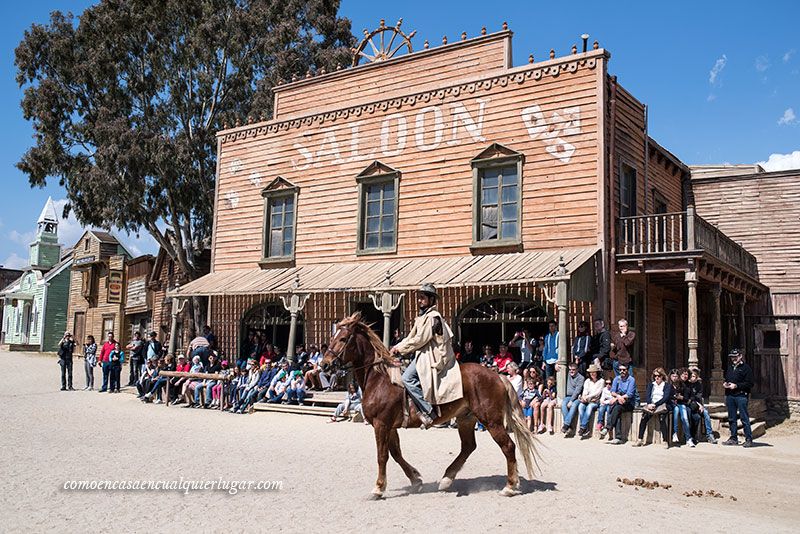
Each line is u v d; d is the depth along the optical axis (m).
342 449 12.70
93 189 30.86
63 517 7.41
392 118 21.77
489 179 19.70
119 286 39.59
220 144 26.38
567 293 15.81
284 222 24.25
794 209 23.92
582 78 18.31
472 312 19.56
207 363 22.02
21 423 15.73
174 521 7.31
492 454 12.12
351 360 9.13
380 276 19.69
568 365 16.70
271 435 14.66
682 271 16.61
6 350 48.38
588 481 9.79
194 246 36.28
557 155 18.44
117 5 32.84
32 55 32.88
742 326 22.58
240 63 34.53
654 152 22.11
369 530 6.99
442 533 6.91
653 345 20.28
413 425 8.95
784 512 8.41
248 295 23.58
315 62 34.75
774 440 17.03
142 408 19.92
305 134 23.88
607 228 17.58
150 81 33.97
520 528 7.10
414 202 20.92
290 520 7.36
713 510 8.27
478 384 8.86
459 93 20.44
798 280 23.61
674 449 13.66
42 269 50.81
